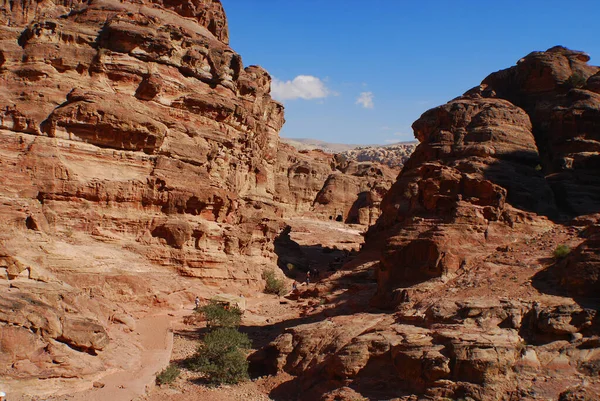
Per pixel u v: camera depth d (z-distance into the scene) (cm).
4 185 3603
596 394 1881
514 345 2123
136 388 2378
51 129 3859
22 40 4225
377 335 2425
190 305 4000
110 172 4031
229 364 2698
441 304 2512
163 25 4669
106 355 2575
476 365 2044
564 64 4825
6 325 2181
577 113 4284
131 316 3444
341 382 2334
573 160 4156
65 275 3222
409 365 2177
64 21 4269
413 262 3120
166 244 4200
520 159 4050
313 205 10544
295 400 2412
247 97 5878
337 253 7825
